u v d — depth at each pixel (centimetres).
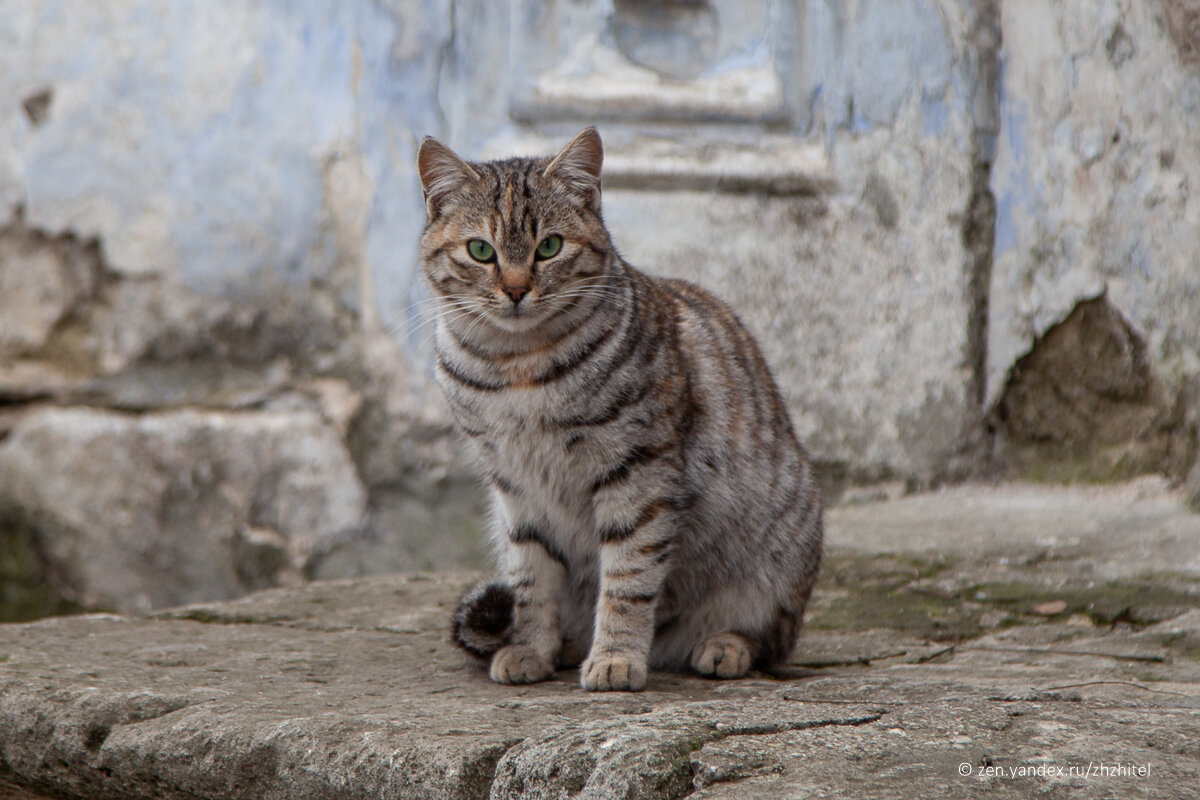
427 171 390
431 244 386
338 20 731
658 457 362
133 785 313
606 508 365
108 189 736
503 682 359
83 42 731
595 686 349
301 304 745
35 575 711
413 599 507
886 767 248
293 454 720
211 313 741
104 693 335
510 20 733
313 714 307
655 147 731
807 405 734
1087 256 684
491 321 364
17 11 731
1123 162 663
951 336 731
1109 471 669
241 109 734
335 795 280
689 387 380
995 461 730
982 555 559
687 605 400
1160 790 236
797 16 736
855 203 733
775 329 735
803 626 457
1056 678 369
